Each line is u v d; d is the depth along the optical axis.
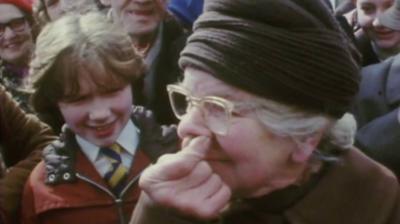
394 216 1.25
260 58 1.06
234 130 1.07
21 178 1.83
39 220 1.73
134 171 1.73
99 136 1.70
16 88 2.45
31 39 2.76
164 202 1.09
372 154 1.70
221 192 1.10
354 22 2.93
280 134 1.08
